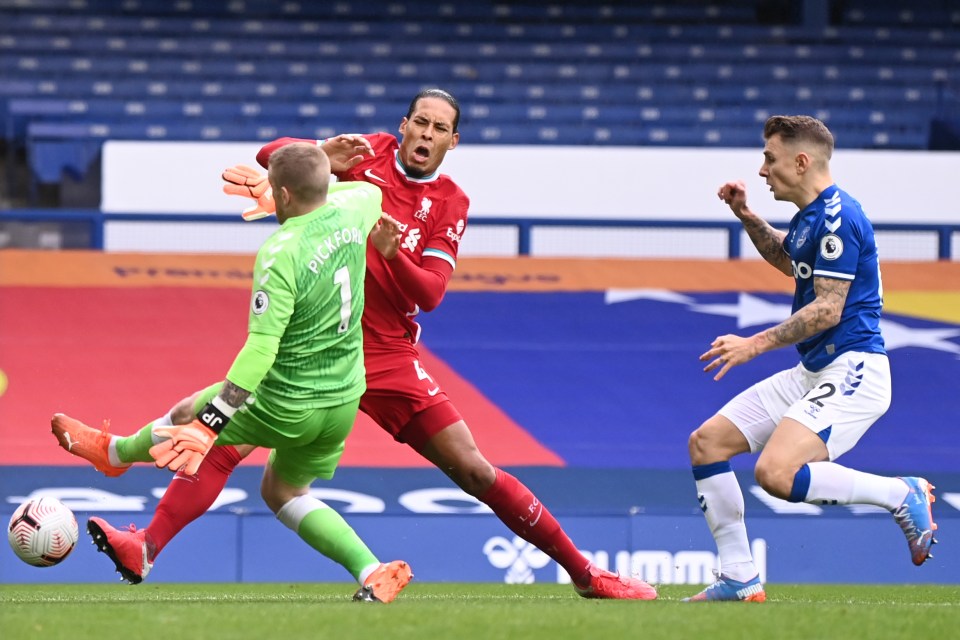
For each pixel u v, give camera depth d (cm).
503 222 4350
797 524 2892
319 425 1720
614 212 4538
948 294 4294
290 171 1630
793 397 1856
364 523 2828
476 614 1477
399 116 6500
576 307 4225
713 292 4309
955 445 3644
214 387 1736
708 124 6531
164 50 6706
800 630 1373
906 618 1488
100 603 1727
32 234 4328
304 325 1656
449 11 7050
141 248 4322
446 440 1895
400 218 1906
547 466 3472
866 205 4572
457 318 4153
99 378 3778
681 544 2862
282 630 1335
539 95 6606
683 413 3788
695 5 7156
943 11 7175
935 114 6600
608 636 1314
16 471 3231
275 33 6825
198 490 1800
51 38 6681
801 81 6781
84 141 5975
